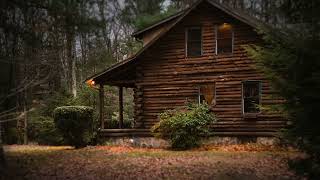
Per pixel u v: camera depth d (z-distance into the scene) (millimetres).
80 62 40844
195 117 20656
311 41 7812
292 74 8188
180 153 18938
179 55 23562
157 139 22500
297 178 11562
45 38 11000
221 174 12734
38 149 22547
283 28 8773
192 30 23656
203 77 23016
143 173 13266
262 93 21688
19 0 9578
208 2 22609
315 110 7926
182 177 12422
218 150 20078
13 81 12586
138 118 24000
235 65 22375
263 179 11688
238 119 22172
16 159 16891
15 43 10844
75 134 22109
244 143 21641
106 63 40781
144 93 24141
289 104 8406
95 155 18562
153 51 24078
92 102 29656
